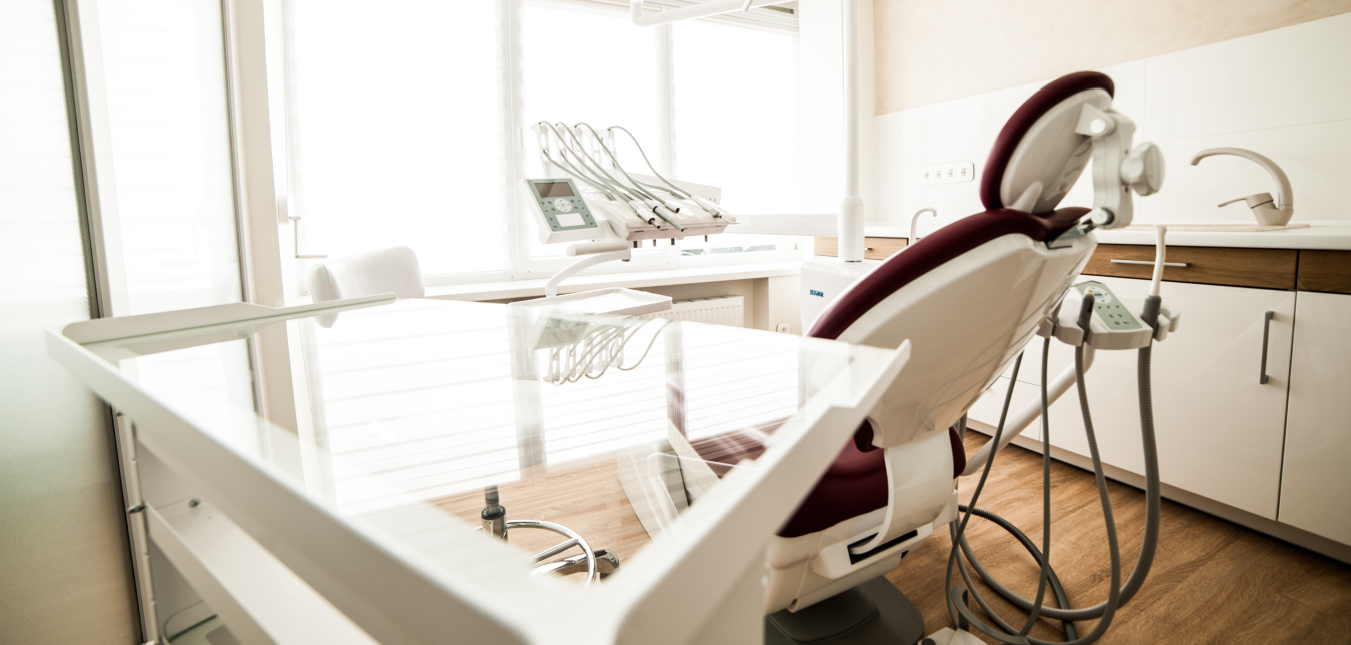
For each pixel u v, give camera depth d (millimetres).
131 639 1040
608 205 1413
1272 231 1661
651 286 2965
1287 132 2000
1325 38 1901
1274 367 1637
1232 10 2121
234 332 917
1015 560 1661
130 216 1124
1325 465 1561
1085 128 750
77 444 941
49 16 933
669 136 3316
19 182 859
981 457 1390
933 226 2654
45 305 907
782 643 1256
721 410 558
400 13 2604
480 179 2830
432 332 1100
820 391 500
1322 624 1385
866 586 1451
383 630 335
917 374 806
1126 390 1972
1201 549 1686
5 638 820
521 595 268
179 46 1329
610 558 1263
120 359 707
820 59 3518
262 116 1633
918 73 3229
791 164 3797
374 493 406
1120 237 1934
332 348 990
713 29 3453
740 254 3693
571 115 3047
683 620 287
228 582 643
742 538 331
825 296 1486
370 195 2605
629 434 597
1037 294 822
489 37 2791
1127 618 1422
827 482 963
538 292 2758
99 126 1021
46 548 887
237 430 509
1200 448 1808
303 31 2430
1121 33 2430
